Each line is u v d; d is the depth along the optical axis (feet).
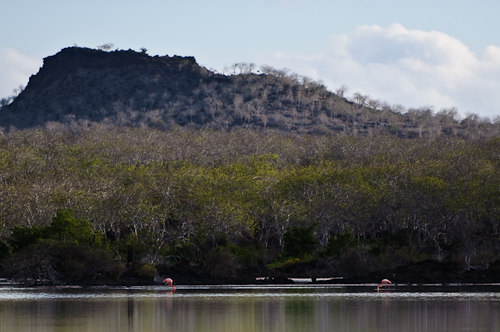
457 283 387.55
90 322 245.45
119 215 485.15
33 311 271.49
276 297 319.47
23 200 485.56
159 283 381.81
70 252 379.96
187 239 475.31
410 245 464.24
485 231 491.31
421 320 250.78
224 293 339.77
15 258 375.86
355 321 248.73
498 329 232.73
